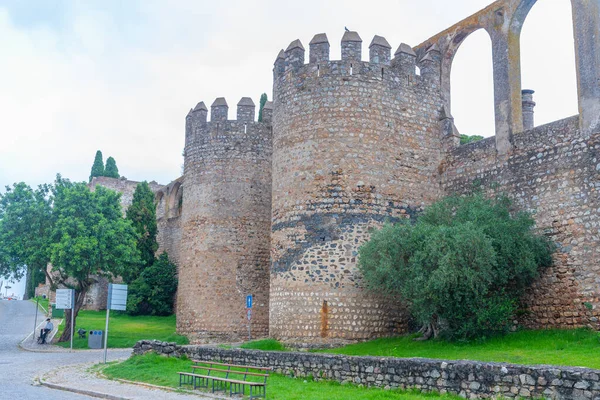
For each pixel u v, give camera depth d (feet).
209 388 53.21
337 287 78.02
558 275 69.26
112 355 93.40
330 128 82.28
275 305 82.69
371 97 83.51
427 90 88.63
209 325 109.29
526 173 75.10
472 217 70.38
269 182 116.88
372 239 72.13
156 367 67.05
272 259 85.30
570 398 37.11
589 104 68.39
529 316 71.61
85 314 166.30
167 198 176.14
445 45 91.66
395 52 87.97
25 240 113.50
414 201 83.97
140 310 161.07
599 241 65.62
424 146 86.53
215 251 112.06
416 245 67.72
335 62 84.12
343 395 45.11
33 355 94.17
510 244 67.82
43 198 118.11
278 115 88.33
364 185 80.69
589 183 67.41
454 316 65.77
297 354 56.85
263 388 48.44
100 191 123.24
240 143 116.47
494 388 40.81
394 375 47.39
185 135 123.44
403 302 75.15
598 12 68.39
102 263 116.37
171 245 167.22
